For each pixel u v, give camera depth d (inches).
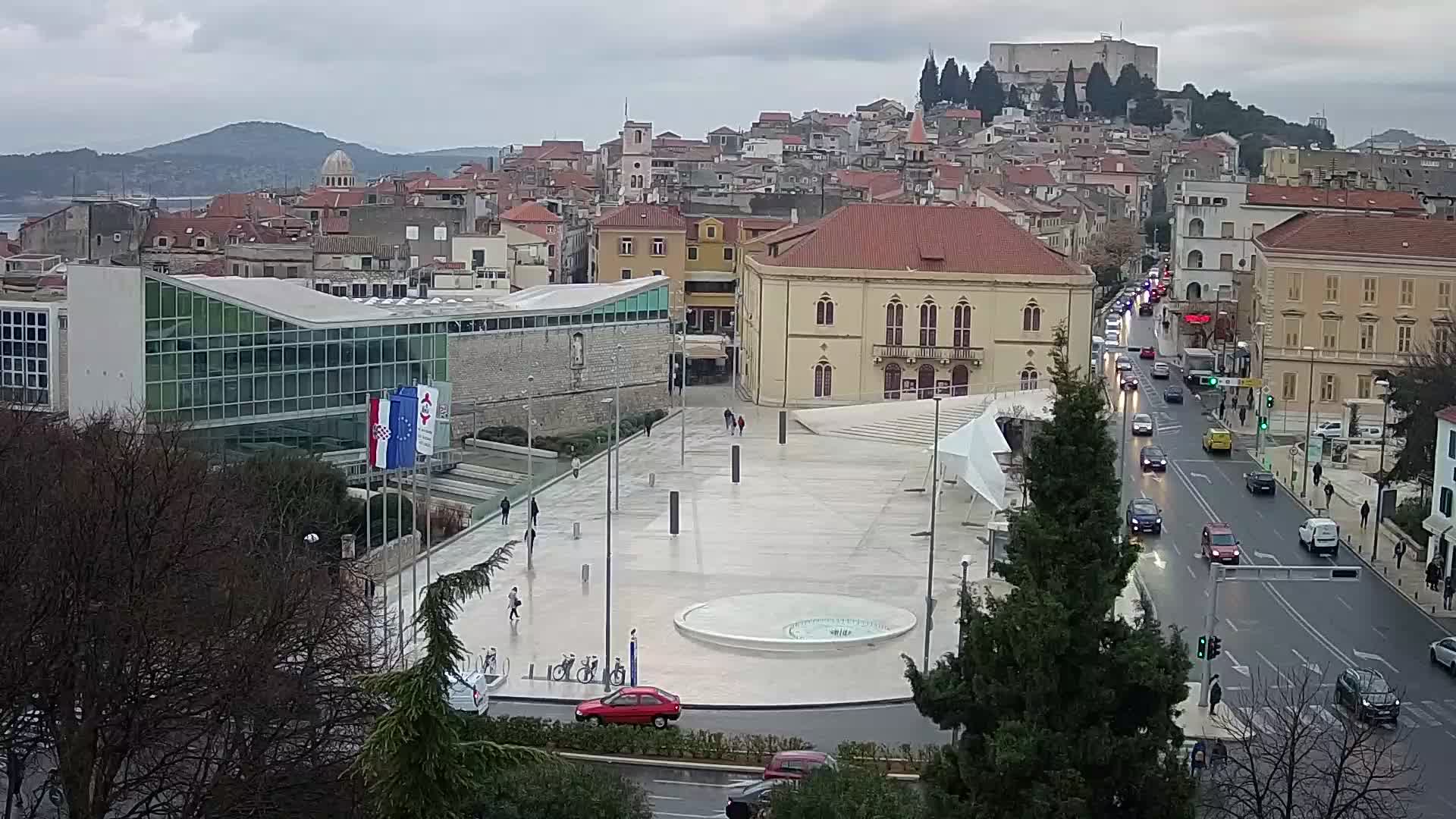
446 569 3786.9
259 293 4813.0
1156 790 1681.8
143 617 2064.5
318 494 3836.1
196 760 2172.7
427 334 5000.0
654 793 2375.7
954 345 6245.1
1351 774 2103.8
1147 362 7711.6
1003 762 1628.9
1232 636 3245.6
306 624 2410.2
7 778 2381.9
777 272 6289.4
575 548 4033.0
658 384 6225.4
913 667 1870.1
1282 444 5580.7
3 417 3432.6
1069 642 1685.5
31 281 6402.6
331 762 1993.1
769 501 4630.9
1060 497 1776.6
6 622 2084.2
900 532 4234.7
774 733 2684.5
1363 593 3636.8
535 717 2711.6
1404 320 5807.1
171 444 3385.8
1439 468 3767.2
